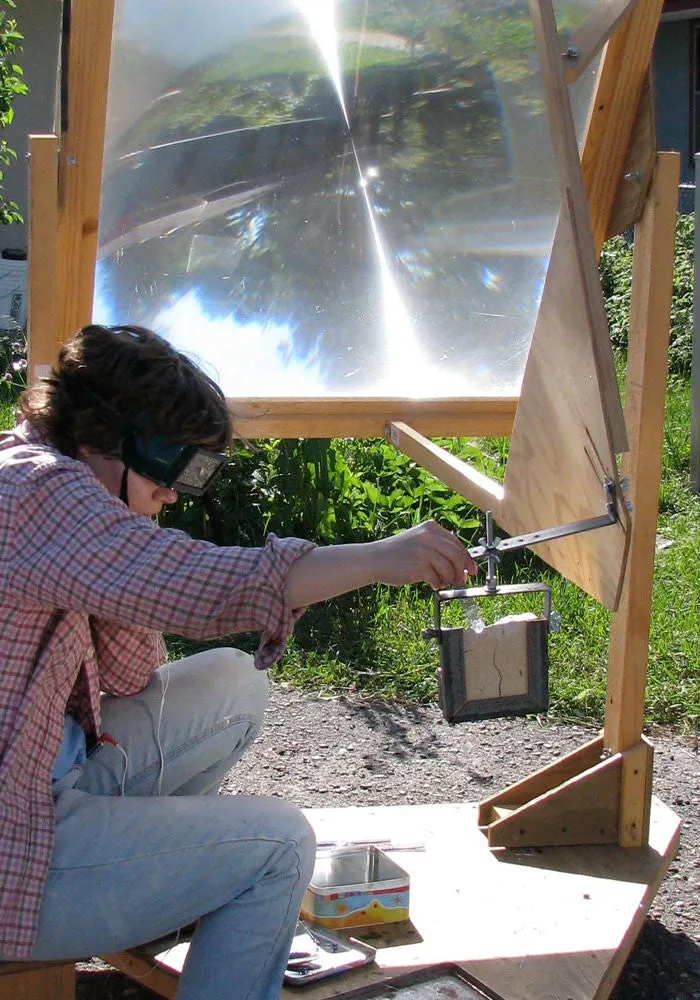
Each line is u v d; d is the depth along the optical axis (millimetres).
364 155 2744
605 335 1763
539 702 2074
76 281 2270
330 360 2799
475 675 2041
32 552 1599
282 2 2363
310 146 2668
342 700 3771
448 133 2658
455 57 2533
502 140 2557
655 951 2471
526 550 4766
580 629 4172
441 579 1688
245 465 4680
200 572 1581
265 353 2727
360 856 2268
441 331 2846
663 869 2361
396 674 3904
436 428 2795
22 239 9828
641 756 2371
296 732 3545
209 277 2625
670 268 2221
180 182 2477
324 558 1638
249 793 3158
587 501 1953
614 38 2139
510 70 2426
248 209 2635
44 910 1645
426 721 3645
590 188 2305
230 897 1710
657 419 2262
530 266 2607
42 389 1775
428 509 5074
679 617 4281
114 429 1725
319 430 2744
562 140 1784
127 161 2348
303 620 4277
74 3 1976
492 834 2395
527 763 3377
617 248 9211
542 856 2367
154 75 2281
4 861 1605
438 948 2016
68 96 2055
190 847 1688
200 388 1765
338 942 2020
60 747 1772
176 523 4590
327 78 2592
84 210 2178
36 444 1736
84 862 1666
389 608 4336
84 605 1586
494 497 2375
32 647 1660
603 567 1968
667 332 2244
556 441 2023
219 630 1604
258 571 1595
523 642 2064
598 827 2408
